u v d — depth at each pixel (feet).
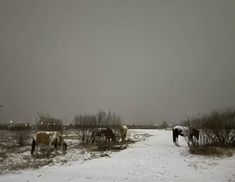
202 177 33.60
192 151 52.60
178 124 72.49
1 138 93.45
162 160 45.62
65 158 50.34
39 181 31.73
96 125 79.92
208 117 61.87
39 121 86.12
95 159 47.75
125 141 78.69
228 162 43.01
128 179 32.86
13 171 38.93
